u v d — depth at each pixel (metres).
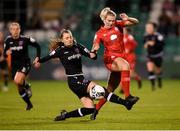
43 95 51.31
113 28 31.48
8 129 27.77
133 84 67.19
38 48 37.47
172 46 74.69
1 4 80.44
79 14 81.31
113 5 80.56
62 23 78.75
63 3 83.81
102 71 71.81
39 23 78.75
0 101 45.66
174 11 80.19
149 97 48.44
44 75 73.25
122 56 31.59
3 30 76.25
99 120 31.56
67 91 56.03
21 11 81.19
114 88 32.09
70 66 30.14
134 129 27.48
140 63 73.25
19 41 37.09
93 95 29.38
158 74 59.00
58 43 31.17
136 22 31.44
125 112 36.12
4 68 58.62
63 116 30.78
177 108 38.69
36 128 28.08
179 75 74.00
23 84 37.38
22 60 37.25
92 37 72.94
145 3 81.50
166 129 27.47
